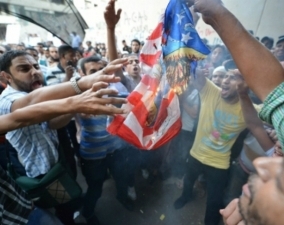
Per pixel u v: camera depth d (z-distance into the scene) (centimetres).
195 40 76
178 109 86
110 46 120
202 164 140
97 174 151
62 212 142
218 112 126
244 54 51
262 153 116
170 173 188
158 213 171
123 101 72
